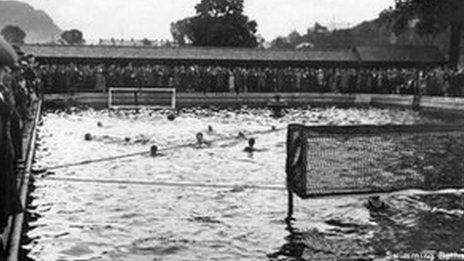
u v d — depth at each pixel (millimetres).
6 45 12133
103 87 63938
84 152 32469
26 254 16094
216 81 66562
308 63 76688
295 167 19359
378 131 19578
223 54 75062
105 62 72062
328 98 67500
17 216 17078
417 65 78000
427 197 21672
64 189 23469
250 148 33812
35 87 49688
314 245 17141
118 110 56562
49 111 54438
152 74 65250
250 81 67625
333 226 18859
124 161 30031
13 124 18859
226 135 39844
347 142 19266
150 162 29859
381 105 65062
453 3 74688
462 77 62250
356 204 21188
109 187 23969
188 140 37438
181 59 73562
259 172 27516
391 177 19766
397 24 83312
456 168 20219
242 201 21922
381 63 77562
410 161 19891
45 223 18906
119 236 17797
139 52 73250
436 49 80125
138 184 24578
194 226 18875
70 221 19188
